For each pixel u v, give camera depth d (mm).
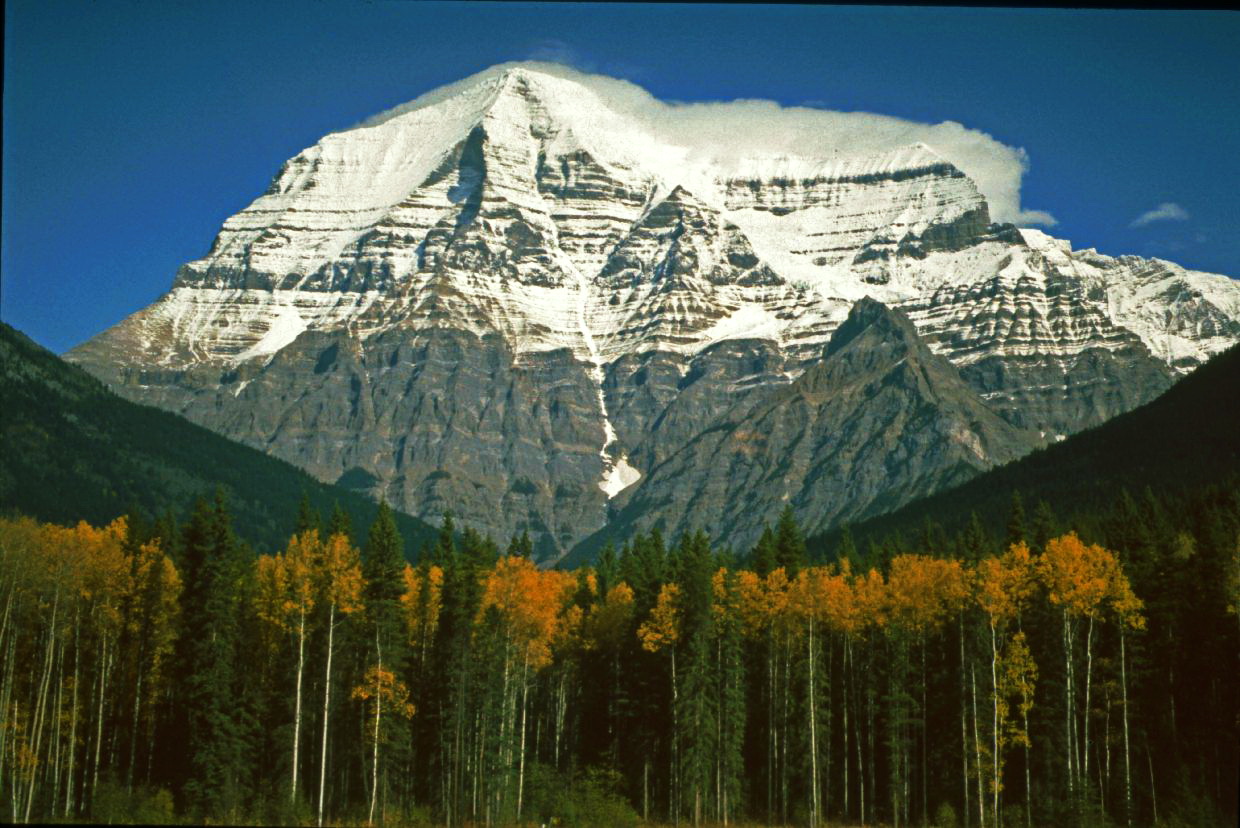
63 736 131375
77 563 130500
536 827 129625
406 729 130125
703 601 135750
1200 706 130250
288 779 125125
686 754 133375
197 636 128000
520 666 136625
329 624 126312
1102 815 119688
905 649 133125
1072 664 126500
